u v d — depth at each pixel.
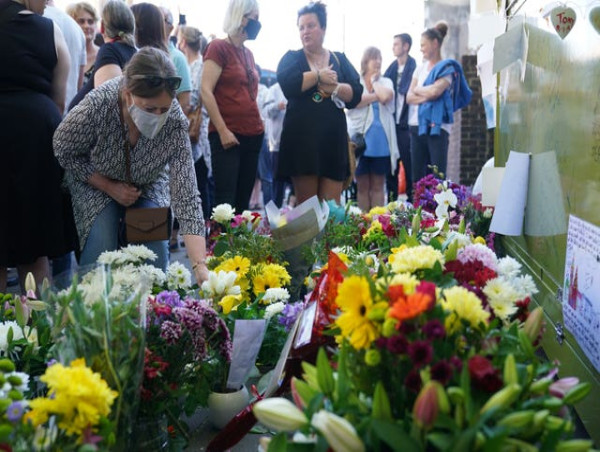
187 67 6.10
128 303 1.74
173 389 2.11
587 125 2.42
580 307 2.45
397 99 8.59
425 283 1.43
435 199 4.34
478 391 1.35
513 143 4.25
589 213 2.39
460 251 2.08
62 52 4.21
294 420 1.33
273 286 3.26
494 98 5.21
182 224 3.45
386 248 3.24
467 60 10.54
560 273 2.87
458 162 10.91
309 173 5.29
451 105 7.68
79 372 1.43
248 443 2.35
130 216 3.61
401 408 1.41
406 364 1.40
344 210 4.16
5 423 1.40
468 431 1.22
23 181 3.90
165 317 2.17
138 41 4.74
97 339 1.65
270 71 11.79
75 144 3.49
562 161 2.83
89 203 3.64
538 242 3.38
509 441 1.27
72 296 1.73
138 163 3.55
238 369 2.44
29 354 2.12
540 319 1.55
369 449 1.33
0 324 2.27
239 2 5.59
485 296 1.70
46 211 4.00
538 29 3.33
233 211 3.87
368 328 1.42
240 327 2.44
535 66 3.43
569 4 2.68
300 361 1.90
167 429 2.16
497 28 4.98
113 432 1.58
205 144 6.83
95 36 6.19
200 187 6.89
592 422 2.38
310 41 5.30
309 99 5.29
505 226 3.29
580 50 2.53
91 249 3.61
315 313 1.95
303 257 3.53
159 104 3.19
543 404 1.37
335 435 1.24
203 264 3.28
